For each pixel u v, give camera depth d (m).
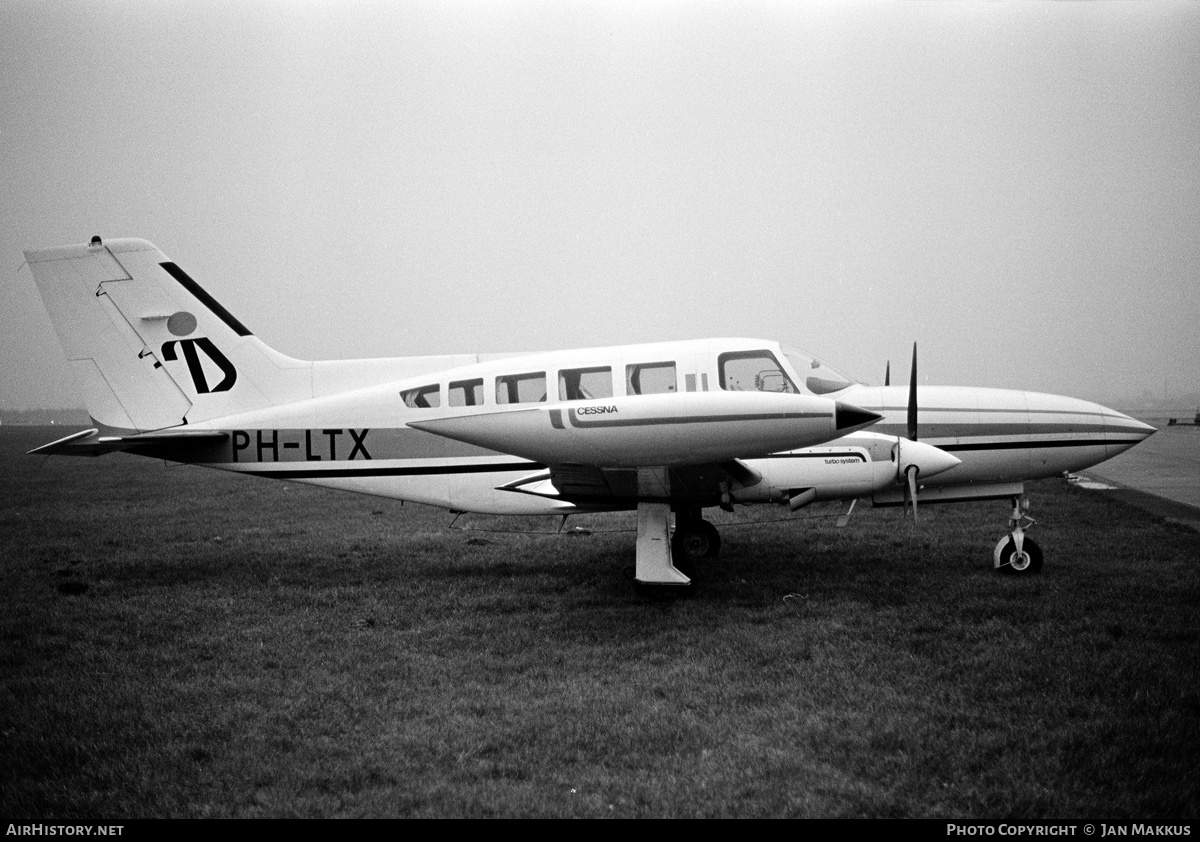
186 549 10.21
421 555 9.50
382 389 8.65
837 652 5.43
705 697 4.73
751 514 11.89
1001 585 7.20
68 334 8.85
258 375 8.91
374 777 3.85
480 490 8.48
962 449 8.41
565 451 6.61
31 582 8.20
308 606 7.11
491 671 5.31
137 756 4.09
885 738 4.08
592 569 8.44
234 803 3.62
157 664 5.55
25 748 4.21
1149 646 5.36
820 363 8.53
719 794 3.60
